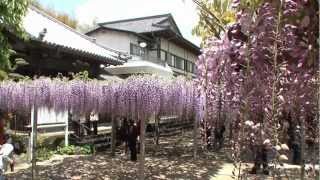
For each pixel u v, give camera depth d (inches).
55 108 485.7
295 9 99.9
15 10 442.0
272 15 104.5
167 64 1370.6
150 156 674.8
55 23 859.4
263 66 110.4
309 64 101.0
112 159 635.5
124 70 918.4
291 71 106.9
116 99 461.7
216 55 128.9
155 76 453.7
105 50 876.0
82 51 692.7
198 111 443.5
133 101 456.1
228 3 109.4
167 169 544.4
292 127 146.8
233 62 120.4
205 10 119.5
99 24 1294.3
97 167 559.5
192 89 445.1
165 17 1421.0
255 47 108.4
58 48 633.0
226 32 119.6
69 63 720.3
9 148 409.1
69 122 712.4
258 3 104.3
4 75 492.1
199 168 552.1
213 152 685.3
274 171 109.7
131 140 624.7
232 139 135.6
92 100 473.1
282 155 105.3
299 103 112.9
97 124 776.9
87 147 695.7
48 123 663.8
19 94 482.3
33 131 487.2
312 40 99.2
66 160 611.2
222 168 549.3
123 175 505.4
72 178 484.4
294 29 103.3
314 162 137.6
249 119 115.7
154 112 453.7
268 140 106.9
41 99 480.1
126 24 1382.9
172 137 997.2
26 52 621.6
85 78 484.1
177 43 1502.2
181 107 451.5
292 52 104.0
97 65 813.2
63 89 481.1
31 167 528.7
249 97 114.0
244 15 107.7
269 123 108.4
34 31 637.9
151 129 955.3
